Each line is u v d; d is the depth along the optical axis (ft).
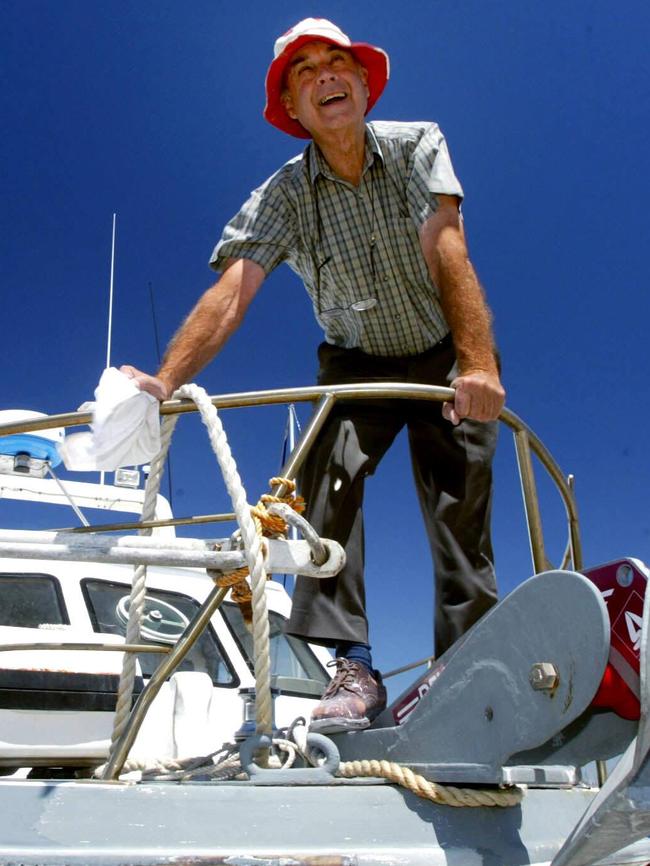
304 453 6.79
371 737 6.47
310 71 8.39
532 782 5.91
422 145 8.30
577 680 5.03
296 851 5.13
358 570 7.55
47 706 8.00
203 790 5.35
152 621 12.71
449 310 7.45
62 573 12.73
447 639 7.72
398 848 5.32
